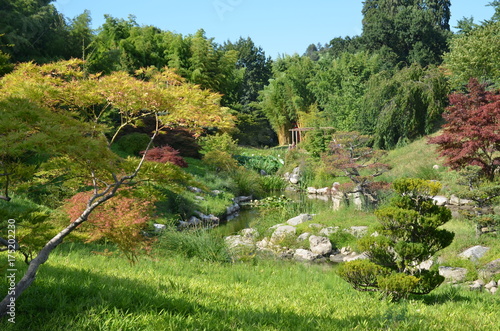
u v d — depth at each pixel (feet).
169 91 20.43
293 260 45.44
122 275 25.05
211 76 142.61
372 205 62.08
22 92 17.83
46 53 87.92
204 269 33.19
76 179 22.34
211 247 39.63
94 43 92.73
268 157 122.52
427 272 25.29
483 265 35.65
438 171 79.77
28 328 14.25
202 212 64.75
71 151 14.87
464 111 53.57
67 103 20.45
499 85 90.68
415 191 26.63
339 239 50.42
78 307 16.21
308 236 51.39
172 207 60.23
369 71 144.05
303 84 163.53
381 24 179.83
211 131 118.11
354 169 66.39
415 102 103.71
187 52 139.85
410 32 172.65
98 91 19.61
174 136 92.89
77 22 92.73
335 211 62.03
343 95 136.56
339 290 27.63
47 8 90.74
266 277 32.09
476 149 52.06
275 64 191.93
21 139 13.75
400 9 193.06
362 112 114.73
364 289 26.71
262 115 182.60
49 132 14.24
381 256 25.85
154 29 150.00
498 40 92.84
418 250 24.38
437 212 26.00
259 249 49.06
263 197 89.97
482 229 43.60
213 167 92.32
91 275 22.82
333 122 130.31
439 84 103.04
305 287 28.37
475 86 54.44
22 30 81.20
